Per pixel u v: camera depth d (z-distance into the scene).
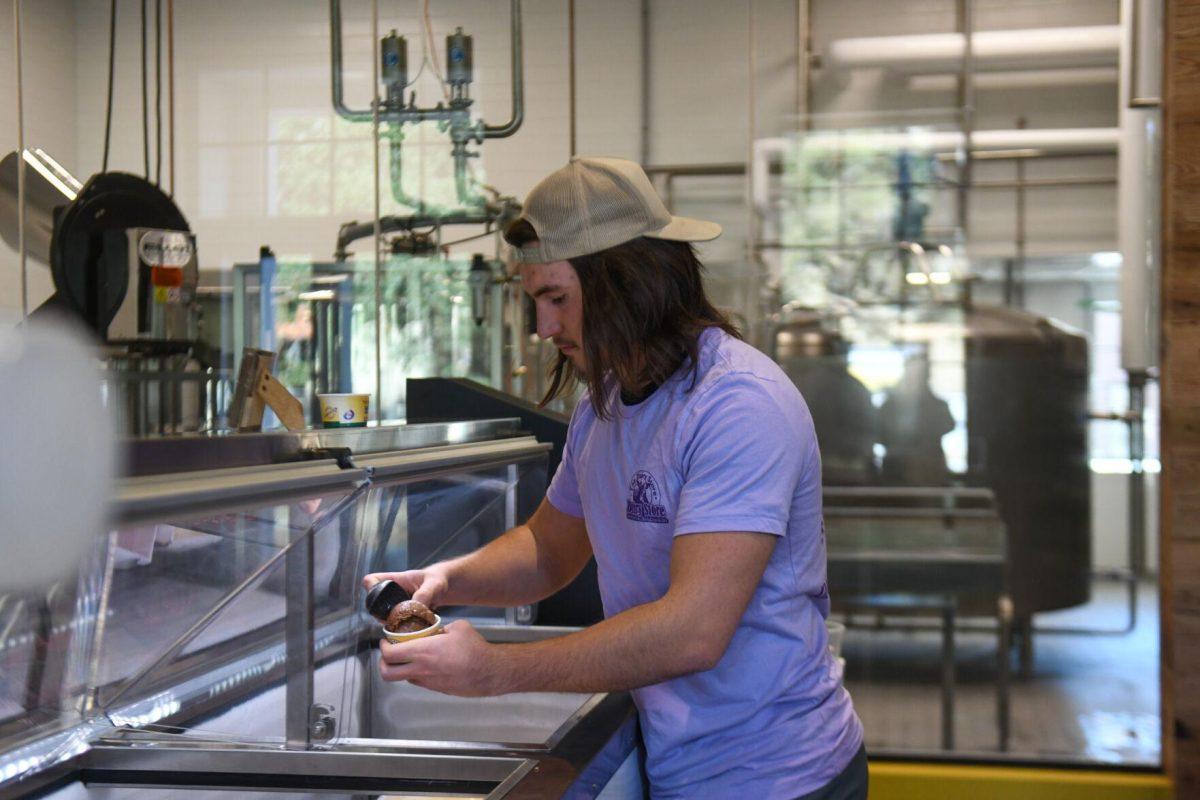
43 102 3.39
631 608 1.29
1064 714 3.38
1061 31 3.28
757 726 1.34
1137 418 3.30
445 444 1.63
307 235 3.43
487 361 3.36
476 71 3.40
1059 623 3.38
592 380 1.35
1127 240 3.28
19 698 1.16
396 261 3.39
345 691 1.54
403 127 3.41
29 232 3.34
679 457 1.31
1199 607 3.23
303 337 3.41
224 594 1.24
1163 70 3.23
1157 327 3.28
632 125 3.39
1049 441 3.35
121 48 3.43
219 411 2.77
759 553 1.25
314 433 1.26
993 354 3.35
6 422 0.76
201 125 3.45
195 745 1.32
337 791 1.30
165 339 2.83
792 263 3.40
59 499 0.79
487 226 3.38
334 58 3.42
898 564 3.43
